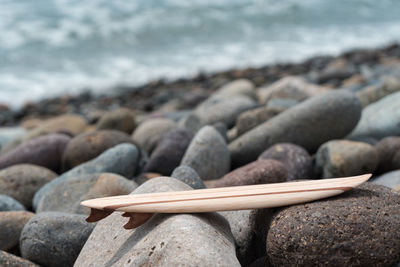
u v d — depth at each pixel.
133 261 1.21
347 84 3.49
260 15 7.93
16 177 1.79
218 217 1.30
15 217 1.52
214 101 2.54
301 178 1.71
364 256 1.23
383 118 1.97
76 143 1.94
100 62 5.66
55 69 5.39
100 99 4.45
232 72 4.97
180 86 4.72
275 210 1.29
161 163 1.84
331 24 7.59
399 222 1.24
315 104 1.86
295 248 1.24
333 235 1.23
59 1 8.50
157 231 1.23
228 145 1.93
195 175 1.53
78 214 1.49
